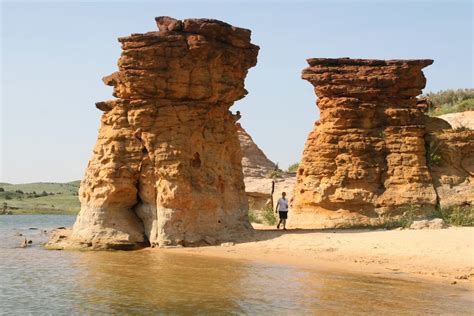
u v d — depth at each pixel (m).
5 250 27.69
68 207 97.62
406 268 20.83
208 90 27.77
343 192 35.00
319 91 36.91
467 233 27.05
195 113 27.61
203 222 27.12
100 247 26.39
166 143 26.89
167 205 26.55
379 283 18.50
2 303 16.67
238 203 28.98
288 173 57.72
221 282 18.88
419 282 18.64
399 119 36.06
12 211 84.44
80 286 18.69
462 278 19.25
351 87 36.34
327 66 37.06
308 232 29.58
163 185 26.62
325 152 35.84
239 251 24.86
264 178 55.94
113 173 26.95
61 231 35.38
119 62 27.33
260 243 26.53
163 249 25.95
